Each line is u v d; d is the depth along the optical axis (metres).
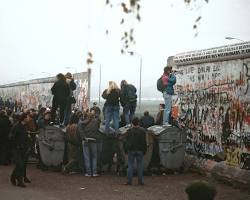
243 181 13.70
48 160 16.62
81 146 16.19
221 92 16.38
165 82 17.11
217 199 12.09
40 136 16.64
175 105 19.78
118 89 16.56
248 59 14.93
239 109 15.12
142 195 12.48
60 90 17.59
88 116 15.88
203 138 17.28
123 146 14.62
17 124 13.18
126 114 17.44
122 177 15.83
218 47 16.58
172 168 16.55
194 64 18.44
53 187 13.38
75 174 16.16
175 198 12.09
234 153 15.11
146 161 16.27
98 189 13.27
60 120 17.92
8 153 18.16
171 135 16.50
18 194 12.05
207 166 16.25
